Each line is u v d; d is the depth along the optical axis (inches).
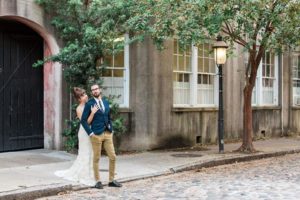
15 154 546.6
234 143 778.8
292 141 848.3
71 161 522.9
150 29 566.3
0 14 524.7
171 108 692.7
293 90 972.6
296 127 969.5
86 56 545.6
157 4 562.6
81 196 390.0
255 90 877.8
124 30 576.4
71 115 573.3
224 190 412.5
